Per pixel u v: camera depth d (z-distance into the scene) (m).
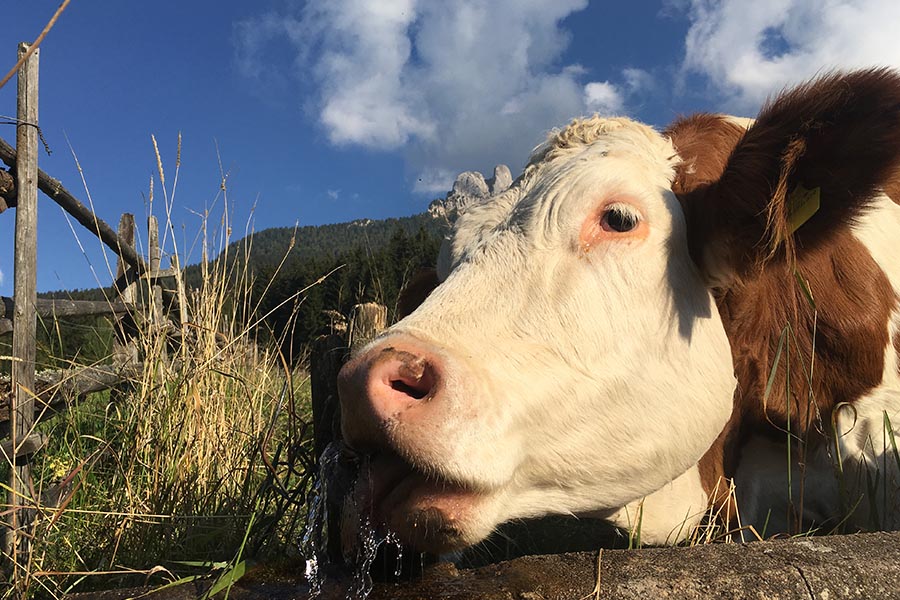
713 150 2.54
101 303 4.64
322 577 1.69
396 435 1.58
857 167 1.90
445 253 2.44
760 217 2.00
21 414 2.95
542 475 1.95
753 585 1.48
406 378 1.65
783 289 2.62
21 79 3.03
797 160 1.91
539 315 1.99
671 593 1.47
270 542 2.38
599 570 1.56
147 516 2.58
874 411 2.75
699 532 2.57
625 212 2.10
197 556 2.50
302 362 4.98
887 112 1.79
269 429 2.74
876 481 2.55
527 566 1.62
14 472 2.67
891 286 2.91
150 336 3.56
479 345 1.89
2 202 2.99
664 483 2.19
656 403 2.08
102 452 3.14
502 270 2.07
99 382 4.04
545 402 1.89
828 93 1.84
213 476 3.01
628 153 2.30
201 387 3.33
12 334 3.01
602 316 2.02
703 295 2.24
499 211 2.31
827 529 2.81
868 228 2.95
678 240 2.17
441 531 1.65
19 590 2.21
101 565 2.45
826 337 2.71
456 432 1.64
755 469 2.80
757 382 2.64
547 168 2.37
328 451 1.79
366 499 1.65
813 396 2.68
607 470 2.03
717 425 2.26
